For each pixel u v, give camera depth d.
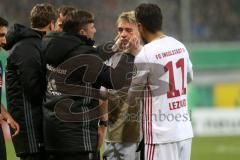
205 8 86.75
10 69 23.50
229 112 73.06
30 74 22.70
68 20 22.00
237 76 80.75
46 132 22.14
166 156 21.84
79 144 21.64
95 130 22.22
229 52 81.19
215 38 84.25
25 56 22.80
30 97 23.06
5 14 77.62
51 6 24.27
